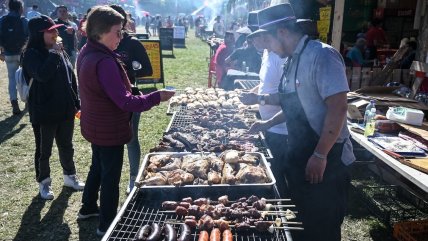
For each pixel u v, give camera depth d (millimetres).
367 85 6047
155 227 2031
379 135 4000
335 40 6195
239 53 7789
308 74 2410
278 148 3578
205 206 2291
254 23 3160
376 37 9070
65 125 4484
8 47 7469
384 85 5855
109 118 3254
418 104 4742
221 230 2111
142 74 4270
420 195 4492
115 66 3035
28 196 4656
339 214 2803
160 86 11461
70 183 4840
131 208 2287
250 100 3389
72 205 4484
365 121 4207
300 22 2475
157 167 2818
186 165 2771
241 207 2305
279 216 2217
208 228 2111
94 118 3266
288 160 2893
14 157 5816
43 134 4254
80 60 3219
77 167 5562
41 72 3764
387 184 5043
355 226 4188
